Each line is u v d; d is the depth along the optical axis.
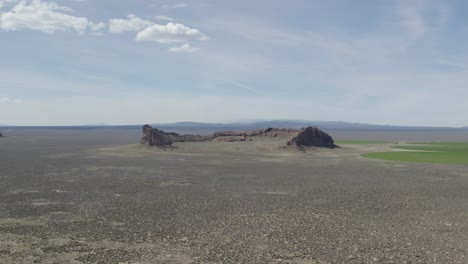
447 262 21.27
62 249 22.84
